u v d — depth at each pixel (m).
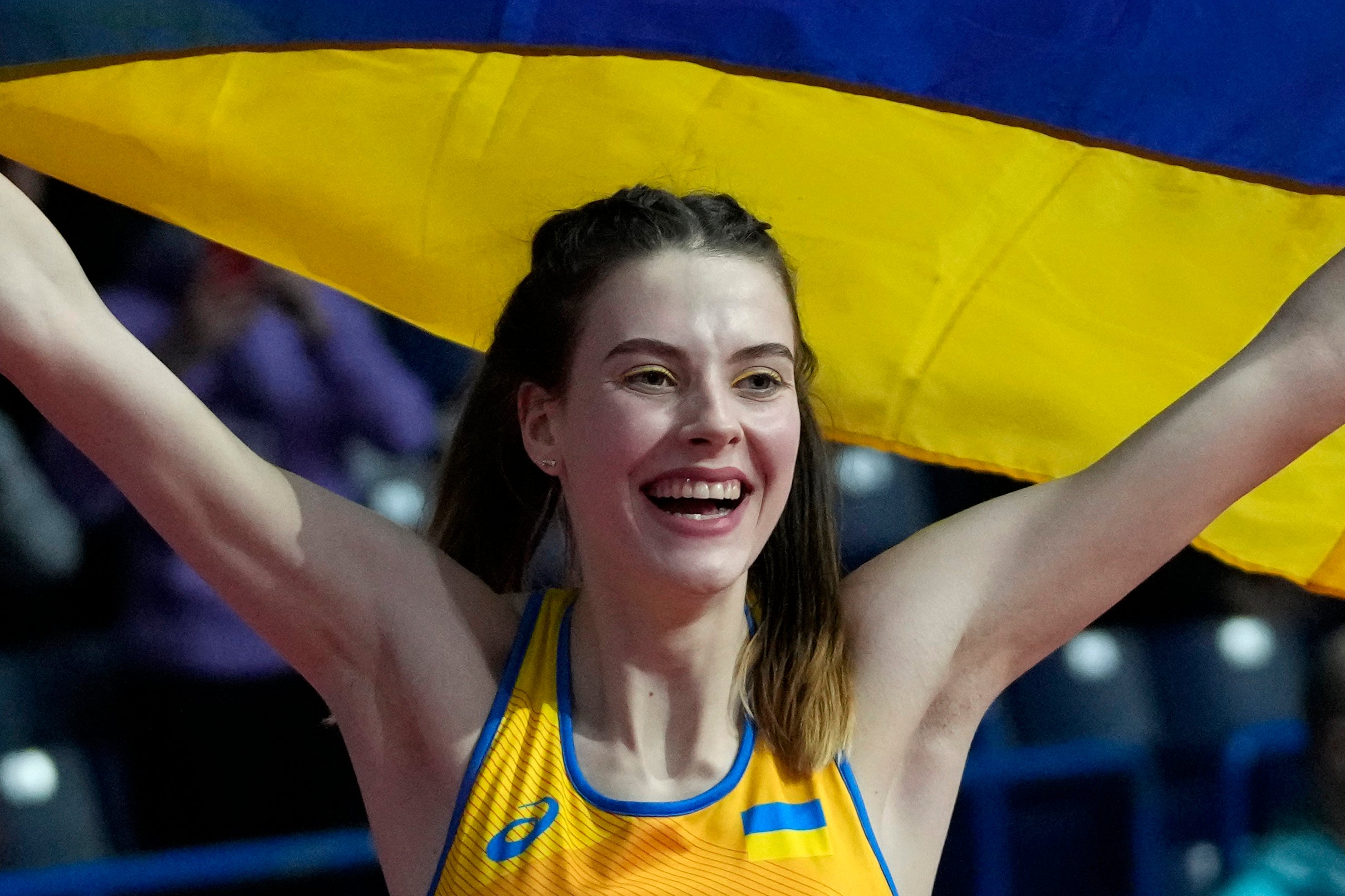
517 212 9.23
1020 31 8.93
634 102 9.16
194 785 14.95
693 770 8.07
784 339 8.05
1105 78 8.97
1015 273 9.38
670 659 8.14
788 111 9.20
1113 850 15.63
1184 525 8.38
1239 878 13.60
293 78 8.86
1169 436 8.35
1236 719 17.81
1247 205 9.09
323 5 8.76
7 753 14.52
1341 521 9.52
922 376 9.56
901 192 9.33
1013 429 9.59
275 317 15.26
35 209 7.82
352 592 8.32
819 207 9.40
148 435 7.77
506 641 8.59
